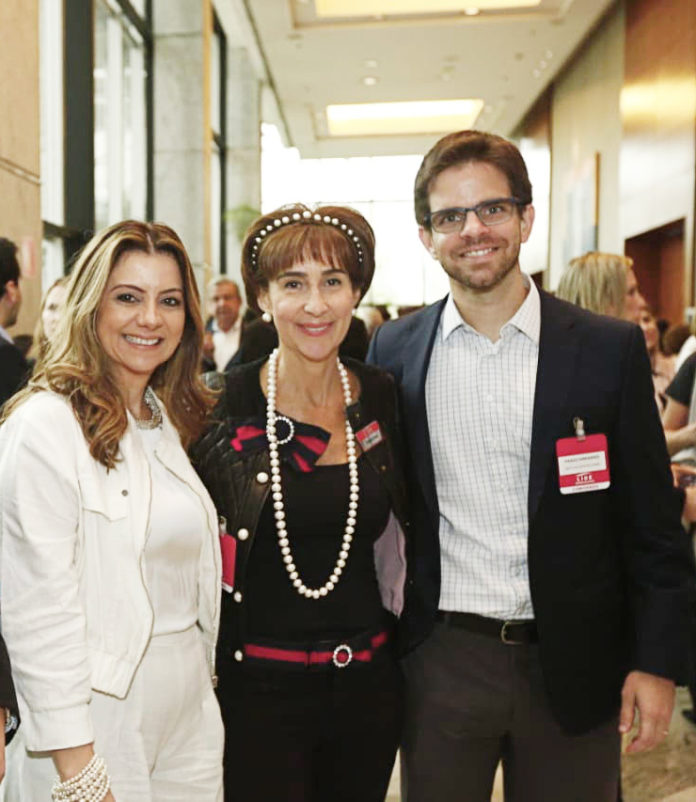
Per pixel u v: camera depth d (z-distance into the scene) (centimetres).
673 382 304
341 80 1364
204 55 980
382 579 173
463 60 1270
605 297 256
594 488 153
